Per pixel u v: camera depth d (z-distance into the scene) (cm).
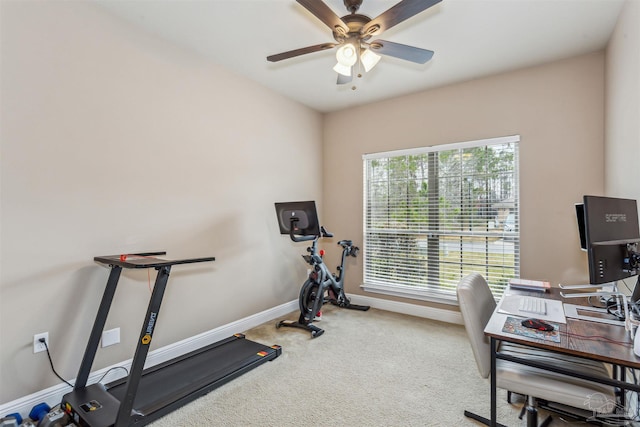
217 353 260
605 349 124
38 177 190
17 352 183
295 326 326
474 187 330
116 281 202
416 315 363
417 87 346
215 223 295
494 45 259
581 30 238
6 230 179
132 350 235
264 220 348
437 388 217
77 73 206
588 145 274
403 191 377
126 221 232
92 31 213
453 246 344
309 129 412
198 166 281
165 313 257
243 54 279
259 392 214
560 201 286
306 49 201
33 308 188
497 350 171
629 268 162
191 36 251
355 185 410
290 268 384
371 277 402
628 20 199
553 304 183
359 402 202
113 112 224
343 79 250
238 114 317
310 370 242
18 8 182
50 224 195
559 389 141
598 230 148
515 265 309
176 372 228
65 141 201
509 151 311
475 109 325
